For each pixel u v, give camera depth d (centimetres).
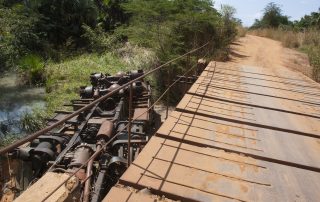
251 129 461
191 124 450
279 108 586
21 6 1978
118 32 1761
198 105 545
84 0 2189
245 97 643
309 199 294
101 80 902
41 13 2125
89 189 404
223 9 1781
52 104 1034
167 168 321
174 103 1045
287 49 2411
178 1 1310
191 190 288
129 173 305
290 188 310
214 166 336
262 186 308
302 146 412
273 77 944
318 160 372
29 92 1272
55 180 243
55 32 2158
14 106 1098
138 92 869
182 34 1323
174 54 1197
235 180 314
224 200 279
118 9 2381
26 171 507
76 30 2184
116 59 1599
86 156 475
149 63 1296
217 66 1049
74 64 1555
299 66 1672
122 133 580
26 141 174
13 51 1759
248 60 1739
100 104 792
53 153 510
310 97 713
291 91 764
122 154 499
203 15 1280
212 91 663
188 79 1014
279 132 460
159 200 273
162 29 1260
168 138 398
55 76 1371
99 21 2334
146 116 721
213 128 445
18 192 490
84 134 586
